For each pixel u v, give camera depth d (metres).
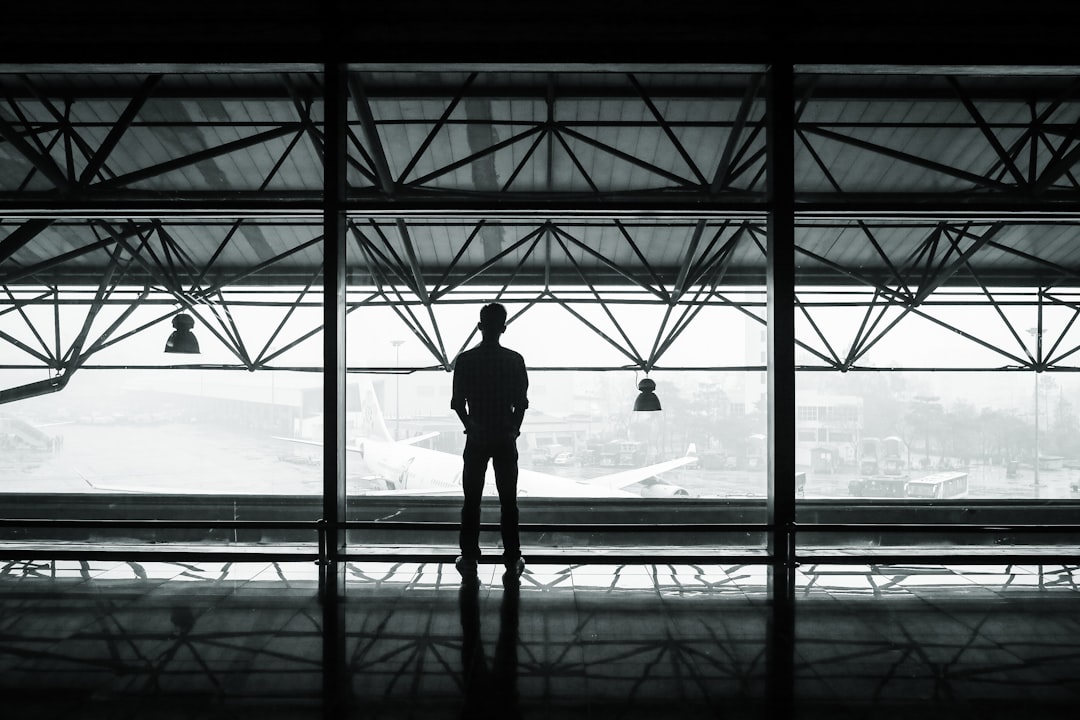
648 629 3.54
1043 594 4.20
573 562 4.95
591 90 8.82
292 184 11.20
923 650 3.25
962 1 5.10
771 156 5.22
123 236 11.18
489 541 15.48
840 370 13.33
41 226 8.81
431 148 10.12
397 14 5.15
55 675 2.91
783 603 4.00
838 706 2.65
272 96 9.05
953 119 9.48
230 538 15.30
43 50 5.15
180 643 3.31
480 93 8.88
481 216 5.29
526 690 2.78
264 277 14.55
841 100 9.17
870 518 15.02
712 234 13.04
